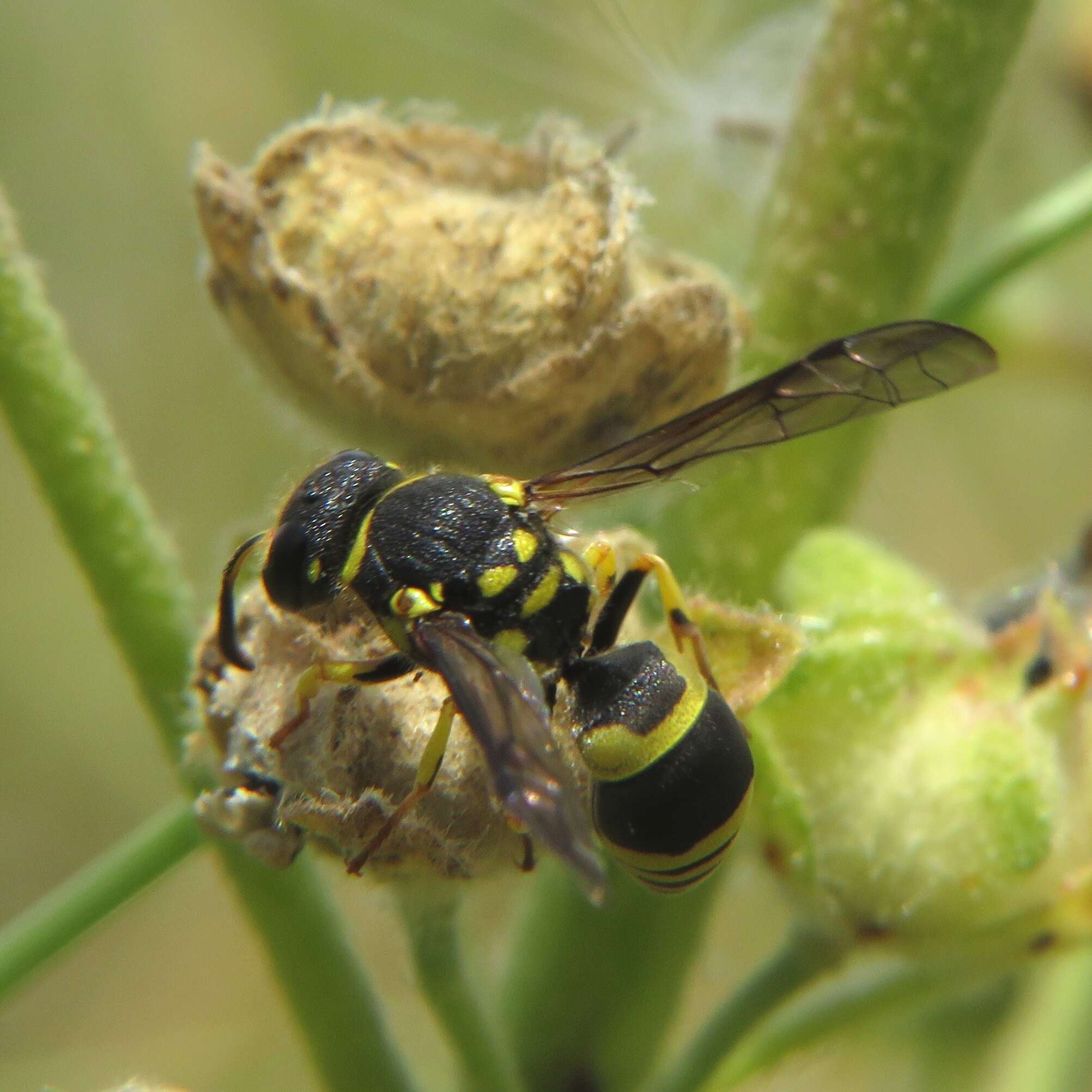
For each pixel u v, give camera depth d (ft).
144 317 0.41
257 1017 0.39
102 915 0.27
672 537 0.28
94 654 0.42
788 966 0.27
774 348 0.27
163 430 0.41
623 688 0.26
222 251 0.26
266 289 0.26
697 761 0.26
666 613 0.26
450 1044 0.26
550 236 0.26
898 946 0.26
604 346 0.26
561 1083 0.27
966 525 0.42
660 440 0.27
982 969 0.27
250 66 0.39
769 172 0.28
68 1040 0.39
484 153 0.26
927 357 0.27
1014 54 0.27
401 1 0.37
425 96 0.38
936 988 0.27
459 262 0.26
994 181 0.33
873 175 0.27
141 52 0.40
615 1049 0.27
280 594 0.26
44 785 0.42
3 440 0.41
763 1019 0.27
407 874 0.25
